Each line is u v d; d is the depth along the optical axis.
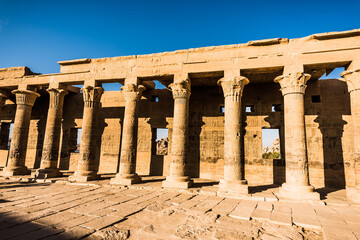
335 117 13.75
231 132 11.12
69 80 14.96
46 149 14.59
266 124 14.98
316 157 13.72
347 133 13.41
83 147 13.70
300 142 10.09
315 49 10.81
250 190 11.12
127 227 5.75
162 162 16.81
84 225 5.70
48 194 9.45
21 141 15.68
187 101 12.59
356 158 9.74
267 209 7.79
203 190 10.75
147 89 18.12
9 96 20.78
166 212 7.13
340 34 10.41
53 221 5.95
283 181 14.02
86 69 14.65
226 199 9.41
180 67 12.72
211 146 15.96
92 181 12.98
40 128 20.20
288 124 10.47
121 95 18.72
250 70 11.91
